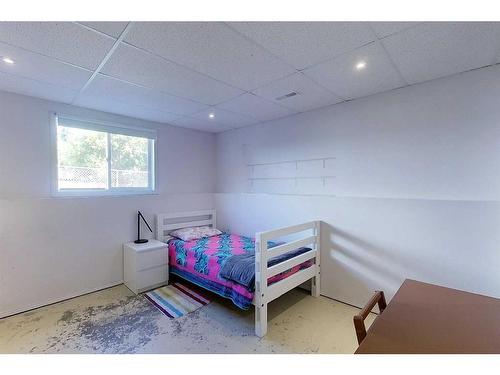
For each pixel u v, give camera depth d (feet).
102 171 10.66
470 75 6.88
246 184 13.30
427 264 7.25
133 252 9.89
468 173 6.93
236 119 11.82
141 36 5.29
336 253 9.14
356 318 3.53
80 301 9.08
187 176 13.62
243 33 5.21
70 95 8.68
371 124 8.75
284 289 7.87
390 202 7.89
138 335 6.98
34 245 8.59
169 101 9.32
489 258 6.36
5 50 5.79
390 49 5.82
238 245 10.50
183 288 10.22
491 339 3.26
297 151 10.98
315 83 7.75
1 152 8.29
